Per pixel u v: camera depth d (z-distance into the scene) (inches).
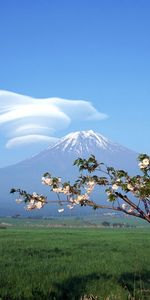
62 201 308.8
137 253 1253.7
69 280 663.8
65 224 5068.9
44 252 1226.6
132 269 839.7
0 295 531.5
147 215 295.7
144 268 861.2
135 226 5078.7
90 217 7219.5
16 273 746.2
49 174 314.5
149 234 2490.2
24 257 1074.7
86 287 584.7
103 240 1854.1
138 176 300.7
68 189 308.3
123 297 523.2
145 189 291.6
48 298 534.9
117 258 1087.6
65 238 1950.1
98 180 303.6
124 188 293.3
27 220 6028.5
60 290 577.9
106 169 306.0
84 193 303.9
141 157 299.3
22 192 312.8
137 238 2048.5
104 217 7007.9
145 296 529.7
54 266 880.9
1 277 684.7
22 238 1903.3
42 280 657.6
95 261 994.7
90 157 308.3
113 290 558.9
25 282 633.6
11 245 1469.0
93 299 526.0
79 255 1152.8
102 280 649.6
